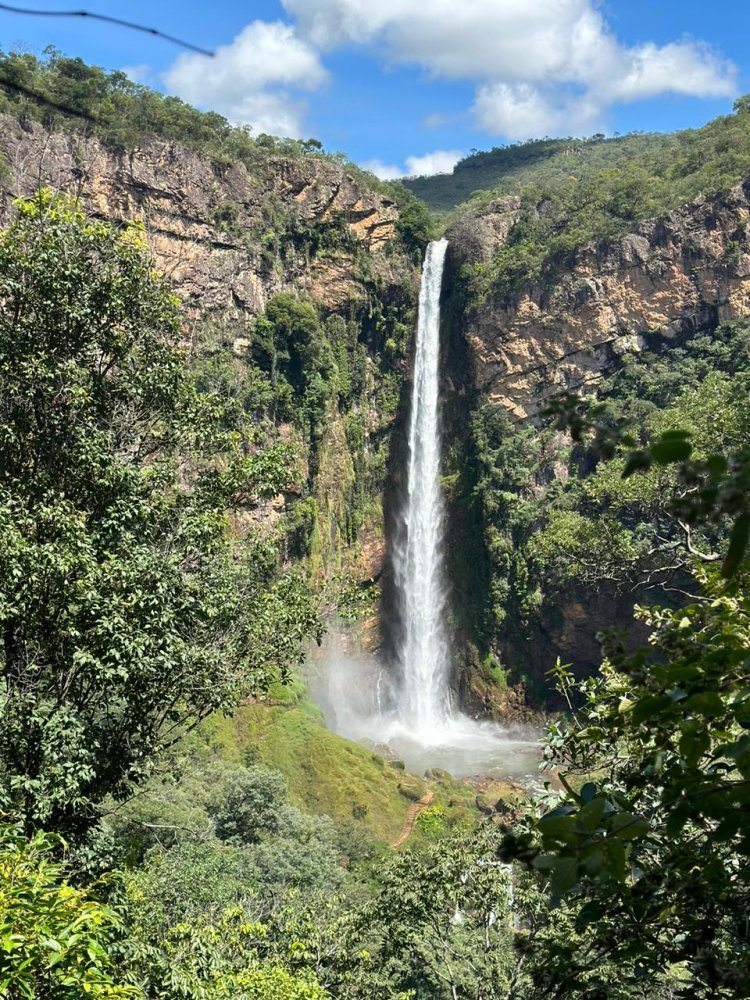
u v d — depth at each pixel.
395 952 18.86
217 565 17.00
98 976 8.02
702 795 3.87
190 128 68.50
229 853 28.97
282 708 55.03
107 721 15.34
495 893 17.28
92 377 16.34
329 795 49.78
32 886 7.91
